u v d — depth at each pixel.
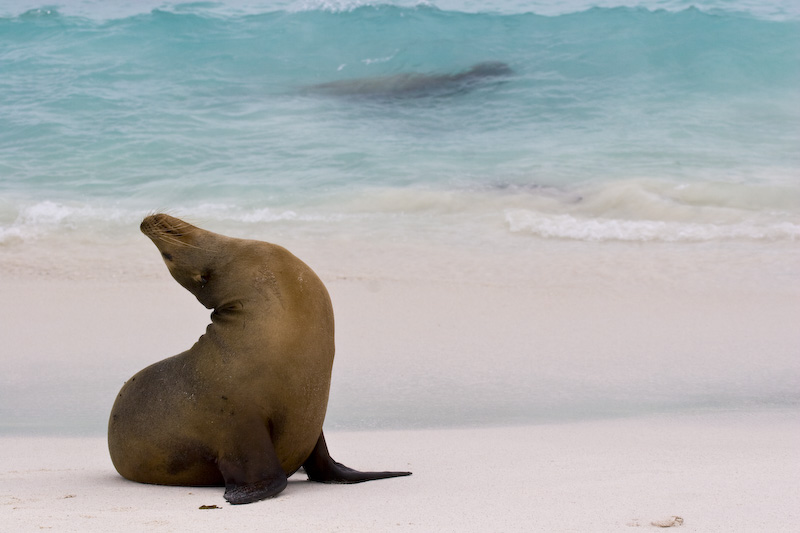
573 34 41.72
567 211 24.98
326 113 34.75
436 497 7.39
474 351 15.56
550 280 19.91
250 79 38.50
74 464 9.91
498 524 6.20
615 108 34.28
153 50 41.09
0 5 50.22
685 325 16.89
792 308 17.72
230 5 47.50
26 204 25.88
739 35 39.50
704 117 32.94
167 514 6.64
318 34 42.62
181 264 8.58
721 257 21.33
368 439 11.06
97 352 15.72
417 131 32.53
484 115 34.16
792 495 7.02
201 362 8.38
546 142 30.89
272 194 26.48
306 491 8.00
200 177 28.08
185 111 34.72
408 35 42.31
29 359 15.33
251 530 5.94
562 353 15.44
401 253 21.95
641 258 21.44
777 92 35.16
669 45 39.38
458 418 12.26
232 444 8.00
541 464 9.09
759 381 13.79
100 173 28.56
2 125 32.81
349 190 26.69
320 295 8.38
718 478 7.87
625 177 27.05
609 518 6.36
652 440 10.49
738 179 26.61
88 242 23.34
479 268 20.80
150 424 8.48
